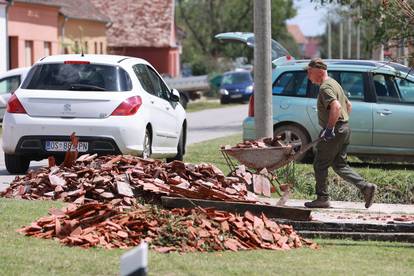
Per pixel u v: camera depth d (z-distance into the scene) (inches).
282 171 1624.0
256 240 1013.8
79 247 948.0
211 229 1010.7
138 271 511.2
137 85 1688.0
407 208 1392.7
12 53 5032.0
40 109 1641.2
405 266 957.8
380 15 2175.2
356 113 1937.7
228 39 2335.1
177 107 1929.1
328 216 1264.8
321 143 1338.6
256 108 1786.4
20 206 1167.6
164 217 1031.6
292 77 2003.0
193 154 2132.1
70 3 6058.1
